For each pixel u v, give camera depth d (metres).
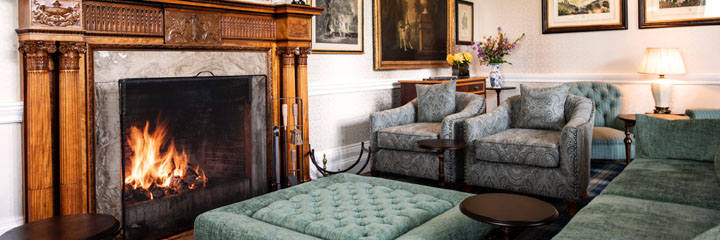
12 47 2.32
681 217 1.80
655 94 4.38
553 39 5.37
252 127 3.14
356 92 4.39
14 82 2.35
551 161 3.04
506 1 5.69
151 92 2.60
